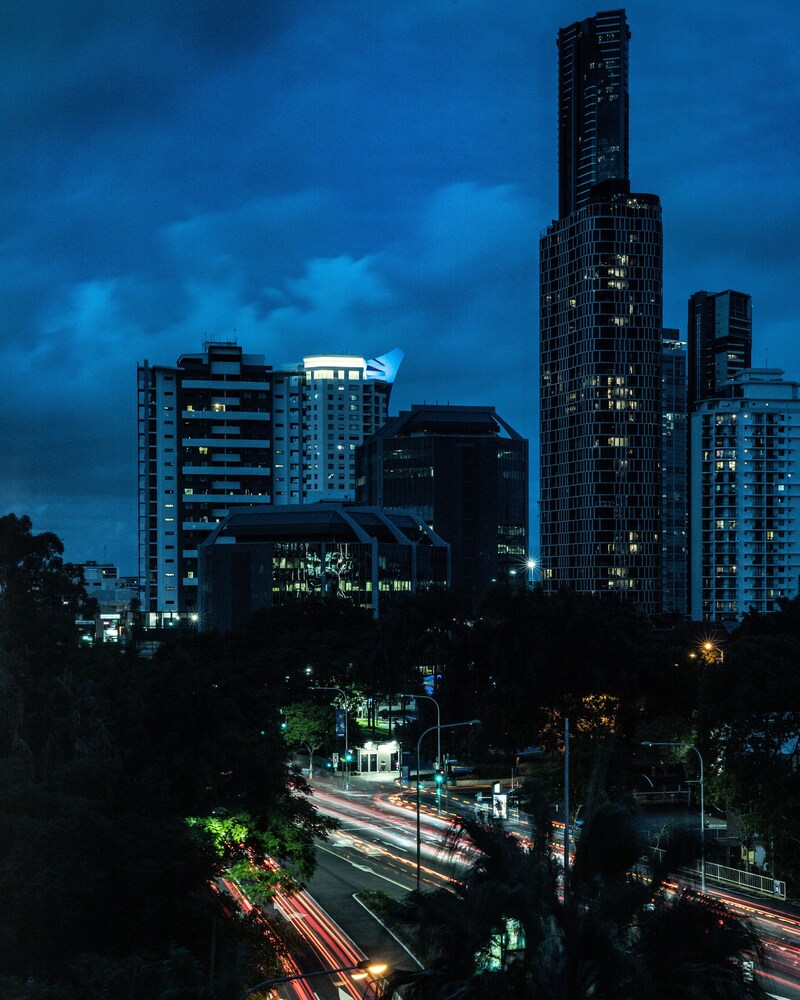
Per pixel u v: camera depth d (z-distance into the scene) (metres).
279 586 183.88
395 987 21.72
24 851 34.19
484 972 20.73
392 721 133.88
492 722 100.12
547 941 21.25
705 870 68.12
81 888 34.28
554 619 103.19
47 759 45.44
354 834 81.31
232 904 44.31
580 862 22.39
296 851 52.16
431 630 116.56
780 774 70.62
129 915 36.47
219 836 48.31
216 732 55.31
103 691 54.84
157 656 132.00
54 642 60.84
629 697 101.81
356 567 184.00
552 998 20.56
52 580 89.44
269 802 51.56
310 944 52.00
